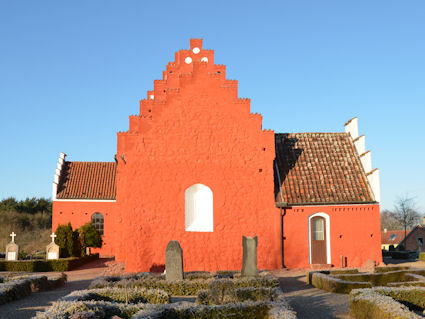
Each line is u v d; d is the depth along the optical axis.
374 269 22.62
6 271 28.31
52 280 20.38
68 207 41.53
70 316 11.45
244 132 26.14
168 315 12.52
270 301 13.75
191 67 31.42
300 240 25.75
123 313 12.93
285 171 27.39
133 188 25.47
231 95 26.27
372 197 26.11
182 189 25.61
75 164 44.97
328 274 20.98
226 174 25.83
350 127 30.16
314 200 25.83
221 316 12.66
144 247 25.14
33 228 64.81
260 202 25.80
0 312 14.39
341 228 25.92
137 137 25.80
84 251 34.16
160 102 26.00
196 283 18.23
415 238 57.84
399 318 11.02
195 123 26.03
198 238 25.38
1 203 68.94
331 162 28.11
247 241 20.06
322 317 13.86
